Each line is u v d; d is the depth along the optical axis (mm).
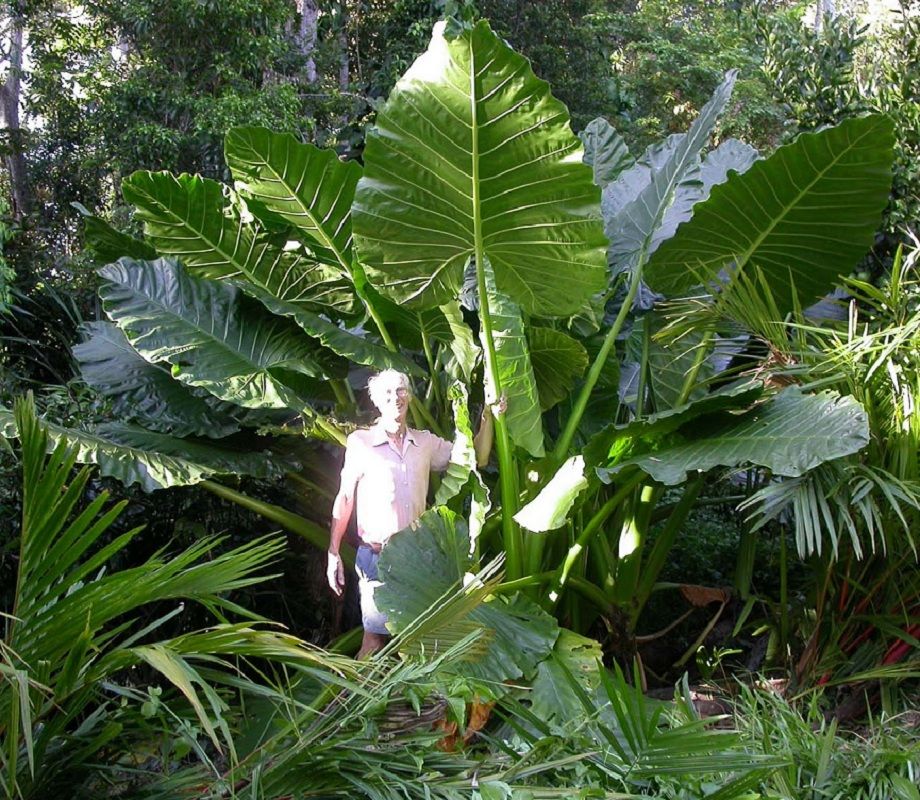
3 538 6152
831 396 4957
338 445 6410
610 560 6117
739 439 5051
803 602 5926
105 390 6523
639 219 6734
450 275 5402
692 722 3086
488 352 5461
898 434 4926
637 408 6453
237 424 6469
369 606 5227
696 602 6395
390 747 2957
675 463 5023
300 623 7262
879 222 5730
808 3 13656
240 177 5789
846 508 4676
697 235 5941
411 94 4844
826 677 5367
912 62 7242
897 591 5160
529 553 5703
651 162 7848
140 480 5402
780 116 7848
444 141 4906
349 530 6816
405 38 13344
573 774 3203
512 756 3162
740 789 3078
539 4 15016
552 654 5055
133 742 3010
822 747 3732
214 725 2973
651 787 3371
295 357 6191
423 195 5086
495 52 4652
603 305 6000
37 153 13375
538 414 5520
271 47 11391
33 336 9875
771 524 6867
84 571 2725
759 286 6203
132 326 5926
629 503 6141
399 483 5227
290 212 5934
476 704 4602
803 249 5934
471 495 5805
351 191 5844
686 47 17891
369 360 5590
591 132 8305
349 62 14883
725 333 6594
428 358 6359
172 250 6191
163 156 10836
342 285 6504
